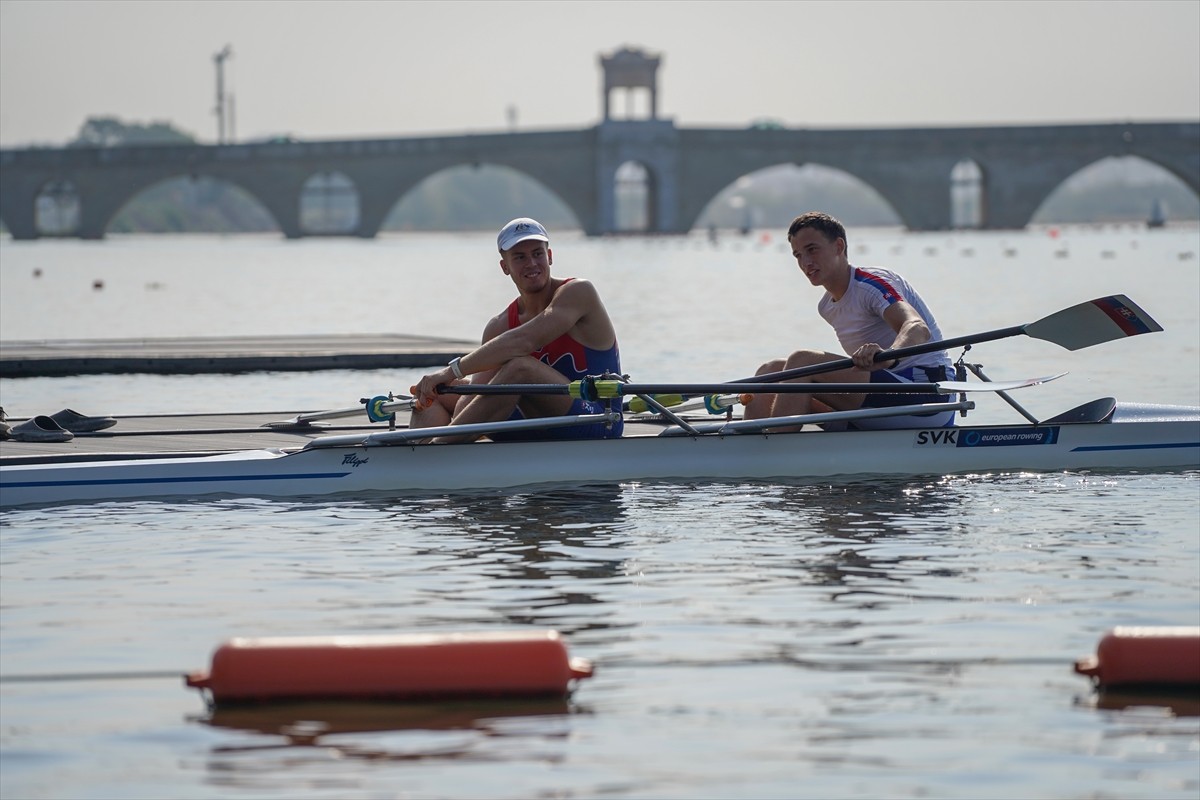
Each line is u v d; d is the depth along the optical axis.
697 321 106.06
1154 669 19.31
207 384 65.06
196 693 19.44
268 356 71.00
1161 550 27.55
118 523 30.92
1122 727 18.09
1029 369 67.44
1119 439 37.53
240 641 19.00
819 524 30.41
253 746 17.53
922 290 148.75
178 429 41.88
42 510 32.47
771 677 20.03
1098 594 24.22
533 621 22.92
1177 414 38.50
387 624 22.72
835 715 18.56
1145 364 68.12
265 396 59.97
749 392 34.72
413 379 67.25
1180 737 17.77
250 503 33.25
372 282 192.38
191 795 16.19
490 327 36.66
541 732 17.97
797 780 16.55
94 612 23.58
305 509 32.47
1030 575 25.62
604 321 35.09
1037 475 36.53
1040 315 109.88
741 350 81.06
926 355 36.59
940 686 19.64
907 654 21.03
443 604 23.97
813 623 22.69
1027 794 16.16
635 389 34.00
